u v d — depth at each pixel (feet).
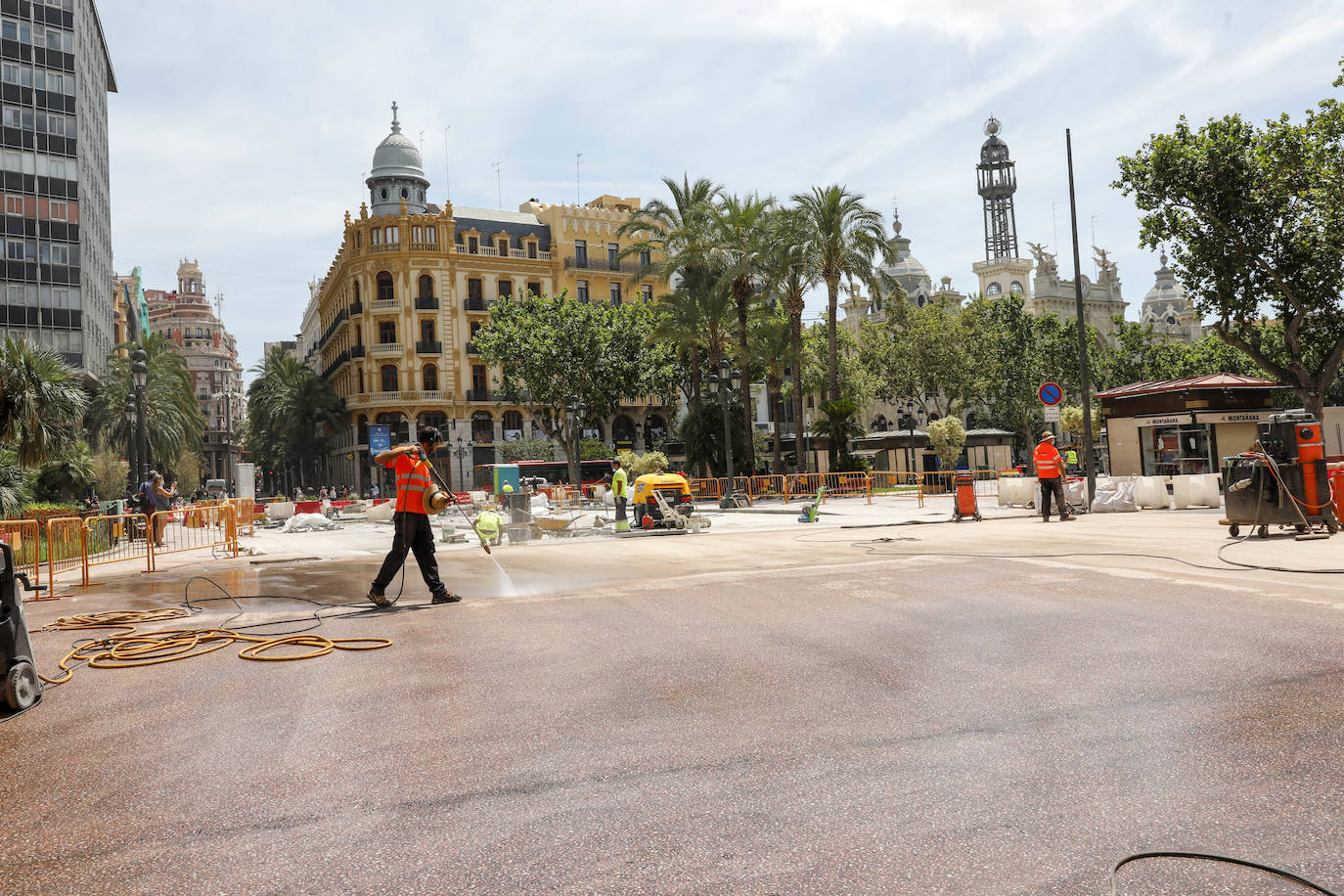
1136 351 186.91
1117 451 85.40
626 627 21.53
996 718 13.03
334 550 54.49
